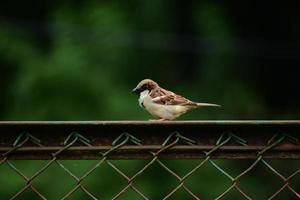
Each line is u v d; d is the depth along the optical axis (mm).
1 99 17328
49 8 20203
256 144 3379
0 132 3334
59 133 3348
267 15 20531
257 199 14758
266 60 19922
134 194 13219
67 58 16609
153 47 18500
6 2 20250
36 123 3330
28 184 3375
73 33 17859
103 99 16078
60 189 12797
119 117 15781
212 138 3375
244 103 18031
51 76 16203
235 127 3371
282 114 19453
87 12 18547
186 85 18578
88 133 3352
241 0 20266
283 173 14781
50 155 3348
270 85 19844
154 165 13602
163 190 13727
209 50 19141
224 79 18750
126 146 3352
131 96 16297
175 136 3365
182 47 19000
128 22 18578
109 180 12977
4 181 13125
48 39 18828
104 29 18094
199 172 14188
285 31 20594
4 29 18859
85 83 16203
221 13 19750
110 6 18594
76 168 12805
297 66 20109
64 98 16125
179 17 19297
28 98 16266
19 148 3334
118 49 17859
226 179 14297
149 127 3359
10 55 17906
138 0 18891
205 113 17328
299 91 19922
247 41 20016
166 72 18547
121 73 17672
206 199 14148
